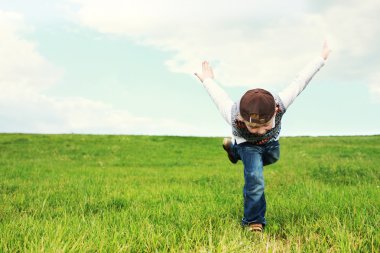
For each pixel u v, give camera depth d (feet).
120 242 11.28
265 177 32.55
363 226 12.80
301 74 14.35
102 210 18.11
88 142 86.74
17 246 10.68
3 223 14.14
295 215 15.26
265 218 15.07
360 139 96.37
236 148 14.85
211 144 88.58
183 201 20.53
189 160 58.80
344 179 29.37
